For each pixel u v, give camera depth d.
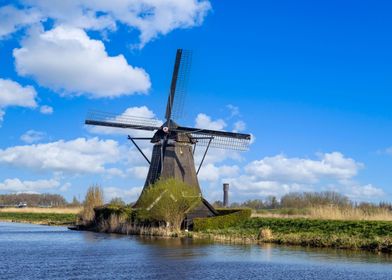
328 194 109.00
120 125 56.59
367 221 45.16
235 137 60.34
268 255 32.34
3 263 28.80
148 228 51.16
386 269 26.58
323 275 24.70
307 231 44.47
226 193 74.50
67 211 102.31
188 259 30.41
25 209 108.94
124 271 25.81
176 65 58.84
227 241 41.78
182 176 56.88
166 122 57.62
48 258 30.98
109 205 59.97
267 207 113.88
